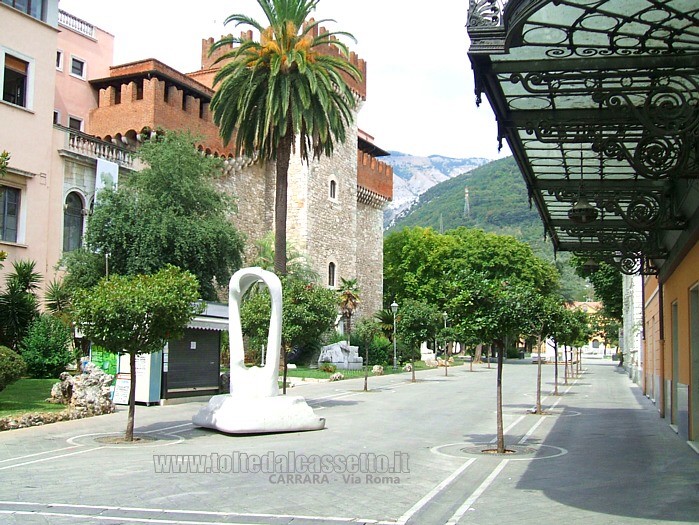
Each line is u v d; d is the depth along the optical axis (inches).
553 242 708.0
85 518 284.2
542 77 294.5
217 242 1218.0
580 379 1622.8
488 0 243.6
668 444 545.0
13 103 1098.7
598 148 348.8
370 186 2343.8
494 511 308.0
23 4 1131.3
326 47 1924.2
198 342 866.8
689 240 474.6
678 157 317.1
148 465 418.9
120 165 1295.5
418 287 2645.2
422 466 432.8
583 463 449.1
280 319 632.4
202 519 284.7
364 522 283.9
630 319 1610.5
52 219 1152.2
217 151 1604.3
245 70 1082.7
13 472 392.8
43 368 932.0
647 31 263.7
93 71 1501.0
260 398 604.1
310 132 1040.8
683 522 286.8
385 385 1290.6
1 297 946.1
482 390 1187.3
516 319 491.5
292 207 1887.3
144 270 1114.7
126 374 797.9
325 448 508.1
